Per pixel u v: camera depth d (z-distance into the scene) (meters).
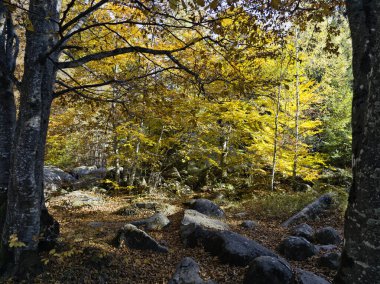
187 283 5.31
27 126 5.10
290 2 5.78
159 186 16.69
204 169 18.88
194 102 10.35
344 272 2.63
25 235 5.17
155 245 6.81
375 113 2.45
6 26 6.14
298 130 16.20
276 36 6.58
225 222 10.02
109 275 5.52
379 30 2.54
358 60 3.03
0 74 5.89
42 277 5.12
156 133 16.64
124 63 9.92
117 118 11.79
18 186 5.11
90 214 11.18
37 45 5.08
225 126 15.57
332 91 20.34
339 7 6.18
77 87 5.73
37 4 5.08
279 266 5.26
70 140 16.58
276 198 12.30
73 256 5.73
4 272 5.08
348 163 20.11
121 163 16.89
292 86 15.10
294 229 8.70
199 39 5.25
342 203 10.67
